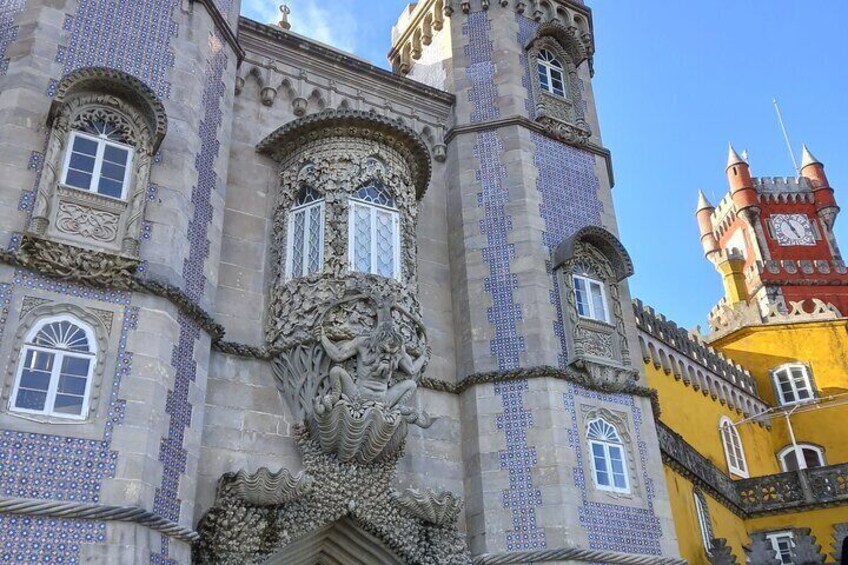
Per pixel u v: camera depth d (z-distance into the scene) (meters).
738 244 63.62
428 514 14.83
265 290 16.19
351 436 14.13
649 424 17.70
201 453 13.84
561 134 20.77
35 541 10.55
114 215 13.04
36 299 11.88
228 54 17.33
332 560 14.67
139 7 15.20
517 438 16.31
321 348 14.79
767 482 28.30
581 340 17.48
